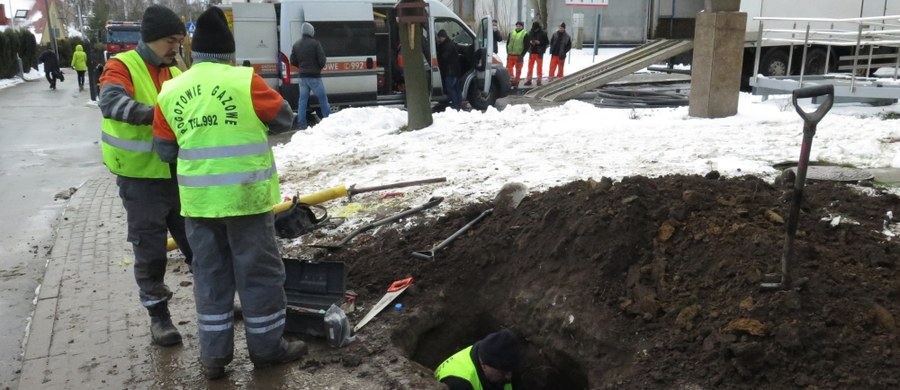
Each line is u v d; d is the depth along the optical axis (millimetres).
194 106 3305
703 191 4699
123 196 3832
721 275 3883
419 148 8562
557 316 4164
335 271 4148
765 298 3553
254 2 12578
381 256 5039
